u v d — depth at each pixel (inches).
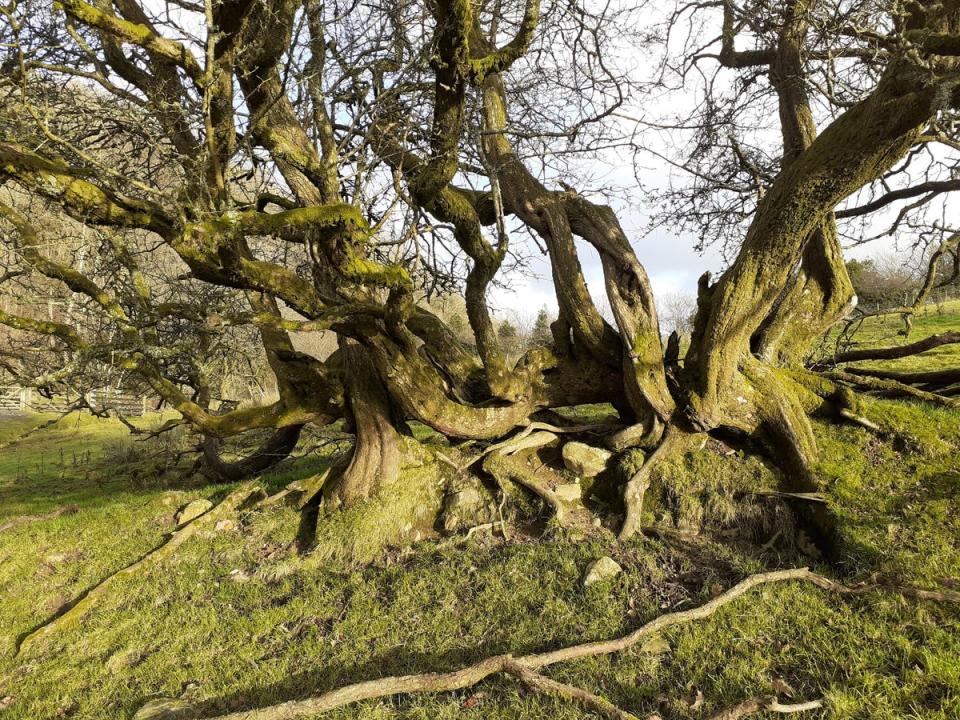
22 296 251.6
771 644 176.6
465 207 258.7
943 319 835.4
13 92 197.9
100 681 207.8
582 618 200.2
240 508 342.6
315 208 197.3
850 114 232.8
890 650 165.0
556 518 267.0
